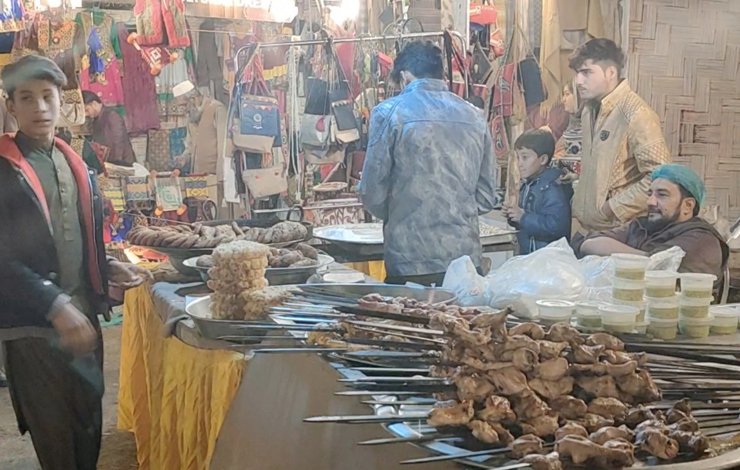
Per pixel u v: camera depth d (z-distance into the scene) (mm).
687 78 2570
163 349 2270
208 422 1927
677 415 1062
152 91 3916
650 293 1672
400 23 3727
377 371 1290
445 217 2539
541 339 1153
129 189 3852
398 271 2559
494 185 2738
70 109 3566
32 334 1896
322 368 1405
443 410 1063
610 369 1125
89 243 2043
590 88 2537
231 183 3754
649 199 2256
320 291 1972
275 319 1687
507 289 1766
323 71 3736
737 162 2639
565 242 1970
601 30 2734
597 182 2547
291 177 3791
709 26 2568
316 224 3629
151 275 2469
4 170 1812
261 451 1560
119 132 3781
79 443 2033
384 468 1138
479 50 3609
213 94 4246
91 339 1962
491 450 1021
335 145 3795
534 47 3305
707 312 1663
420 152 2494
